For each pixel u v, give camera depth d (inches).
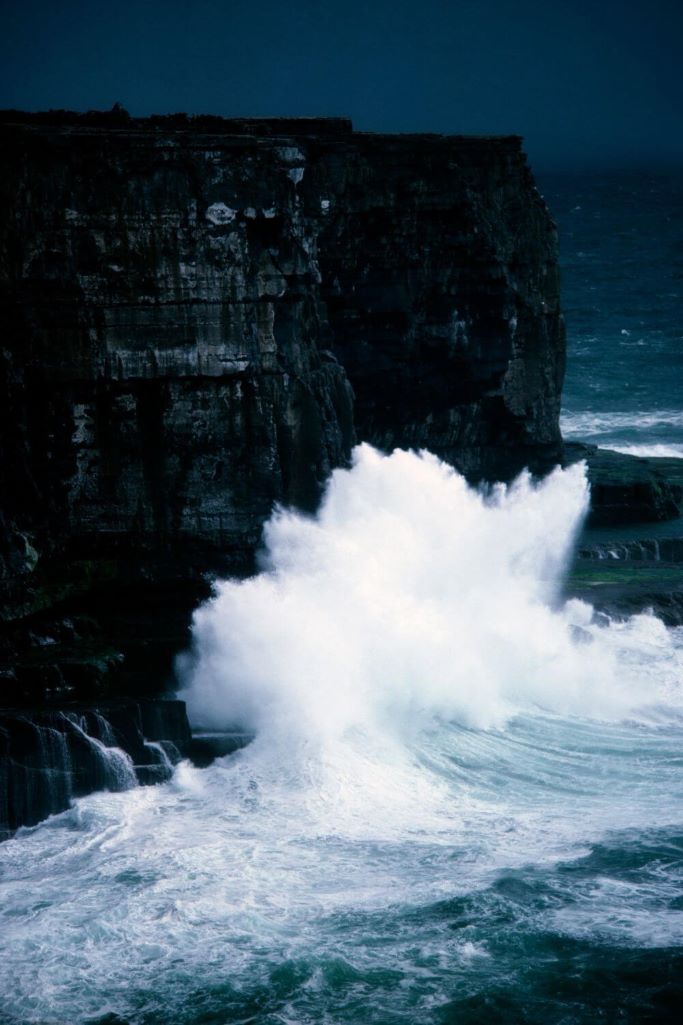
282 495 2377.0
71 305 2172.7
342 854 1765.5
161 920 1594.5
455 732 2144.4
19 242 2124.8
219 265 2233.0
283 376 2337.6
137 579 2310.5
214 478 2311.8
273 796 1925.4
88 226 2156.7
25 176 2108.8
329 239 2876.5
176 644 2207.2
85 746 1925.4
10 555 2123.5
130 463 2265.0
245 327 2263.8
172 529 2306.8
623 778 2014.0
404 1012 1439.5
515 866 1723.7
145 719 1984.5
